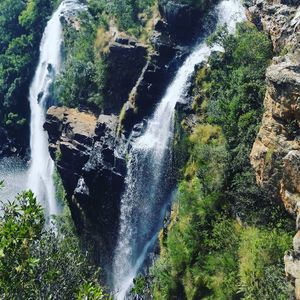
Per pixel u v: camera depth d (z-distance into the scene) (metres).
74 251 22.12
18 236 16.73
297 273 19.98
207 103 35.12
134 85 43.97
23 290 17.00
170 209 36.00
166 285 30.53
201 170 30.45
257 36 31.41
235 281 25.05
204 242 28.64
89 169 40.91
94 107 47.78
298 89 22.22
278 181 24.25
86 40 50.84
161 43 41.56
